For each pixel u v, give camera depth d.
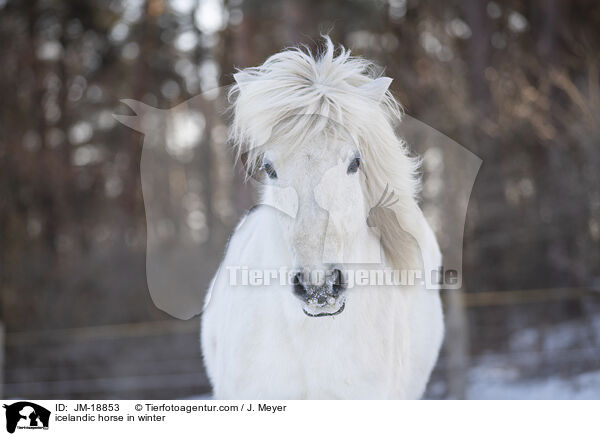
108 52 18.44
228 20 16.45
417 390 4.18
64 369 12.23
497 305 11.85
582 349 10.41
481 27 13.84
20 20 17.78
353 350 3.11
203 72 17.23
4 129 16.59
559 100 12.95
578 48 13.71
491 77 13.19
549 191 11.59
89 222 16.30
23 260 14.21
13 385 11.67
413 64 12.95
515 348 11.04
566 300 11.79
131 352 12.23
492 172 11.45
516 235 11.55
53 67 18.44
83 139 18.33
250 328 3.18
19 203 15.77
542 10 14.68
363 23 13.77
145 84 17.53
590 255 11.12
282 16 14.45
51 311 13.33
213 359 3.77
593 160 10.99
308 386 3.17
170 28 17.67
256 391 3.18
